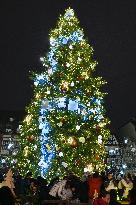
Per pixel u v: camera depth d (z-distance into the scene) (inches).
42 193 713.6
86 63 1533.0
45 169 1469.0
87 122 1472.7
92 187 831.7
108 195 540.4
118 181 987.3
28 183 920.9
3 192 264.7
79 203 719.7
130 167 4463.6
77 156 1438.2
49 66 1556.3
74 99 1457.9
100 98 1526.8
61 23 1565.0
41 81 1530.5
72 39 1551.4
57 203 713.0
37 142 1526.8
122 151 4761.3
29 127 1553.9
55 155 1455.5
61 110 1456.7
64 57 1523.1
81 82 1492.4
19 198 699.4
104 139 1515.7
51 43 1556.3
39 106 1526.8
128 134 5000.0
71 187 770.2
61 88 1446.9
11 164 2007.9
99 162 1480.1
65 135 1440.7
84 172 1439.5
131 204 270.4
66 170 1439.5
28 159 1562.5
